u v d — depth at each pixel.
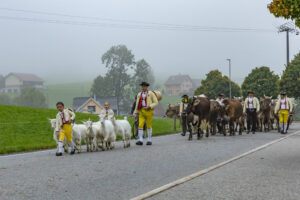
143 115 14.18
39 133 20.52
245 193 5.77
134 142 15.69
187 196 5.60
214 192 5.84
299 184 6.43
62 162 9.30
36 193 5.90
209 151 11.41
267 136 18.41
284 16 9.20
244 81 78.50
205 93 83.69
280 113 20.64
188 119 16.08
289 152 11.20
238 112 19.48
